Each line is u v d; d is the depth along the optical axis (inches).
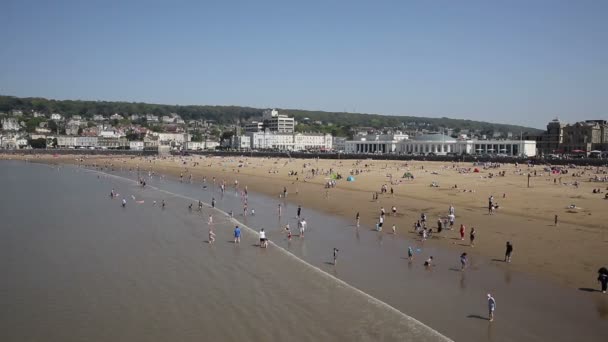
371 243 1744.6
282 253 1601.9
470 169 5324.8
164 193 3472.0
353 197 2987.2
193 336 971.9
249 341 946.7
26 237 1876.2
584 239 1675.7
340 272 1389.0
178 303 1147.3
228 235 1905.8
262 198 3152.1
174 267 1445.6
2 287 1272.1
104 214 2465.6
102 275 1371.8
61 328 1018.1
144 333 989.2
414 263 1471.5
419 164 6579.7
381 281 1302.9
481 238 1755.7
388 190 3289.9
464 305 1122.7
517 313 1071.0
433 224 2047.2
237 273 1378.0
